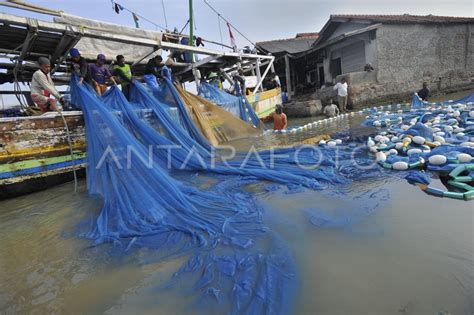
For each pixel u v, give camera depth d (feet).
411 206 11.28
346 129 30.12
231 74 48.06
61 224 12.77
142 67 36.86
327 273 7.85
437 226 9.66
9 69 26.96
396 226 9.91
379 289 7.14
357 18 57.72
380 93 52.60
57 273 9.12
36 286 8.58
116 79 29.96
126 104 20.54
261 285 7.47
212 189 15.11
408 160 16.24
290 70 72.28
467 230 9.27
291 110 51.08
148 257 9.47
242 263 8.49
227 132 28.43
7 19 18.29
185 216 11.81
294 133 31.40
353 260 8.33
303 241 9.46
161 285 8.02
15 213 14.70
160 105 23.29
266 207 12.28
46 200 16.33
